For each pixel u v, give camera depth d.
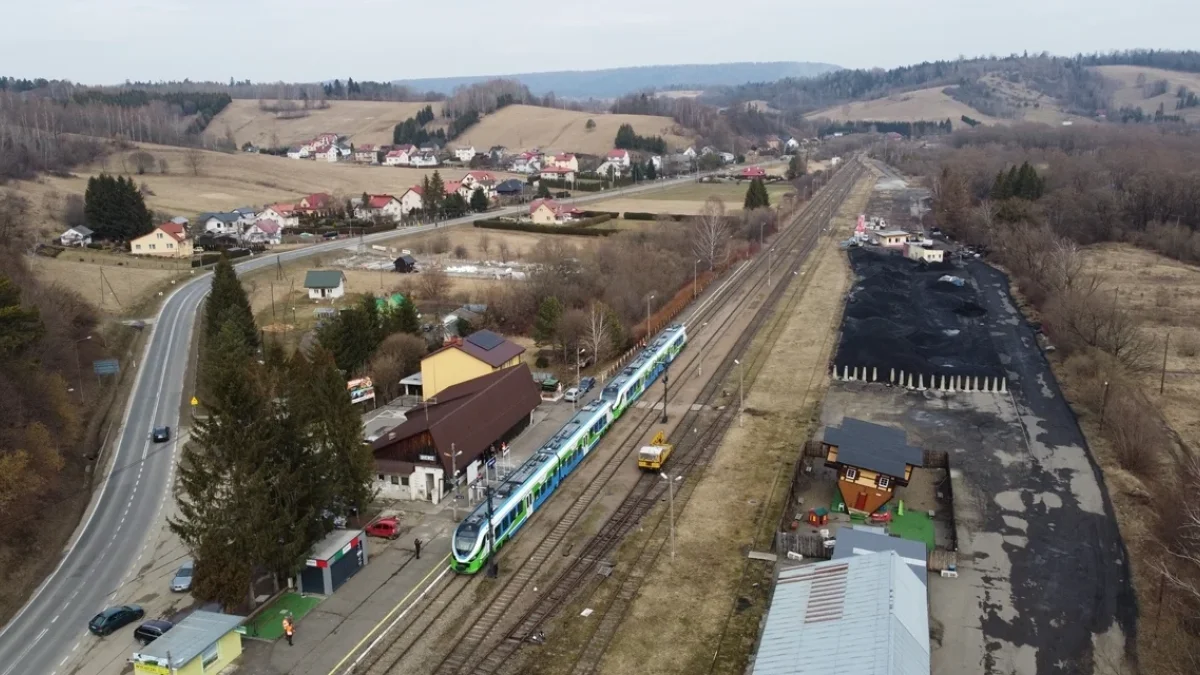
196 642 43.75
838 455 62.56
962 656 45.78
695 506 64.25
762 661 39.34
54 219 156.12
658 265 134.00
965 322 116.88
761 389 91.56
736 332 114.00
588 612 50.38
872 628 39.50
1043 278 126.00
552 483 66.56
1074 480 67.94
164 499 66.56
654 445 72.94
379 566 56.16
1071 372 93.19
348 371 88.50
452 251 155.25
